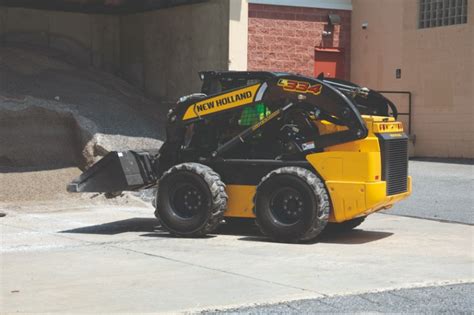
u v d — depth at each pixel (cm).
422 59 2227
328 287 872
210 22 2173
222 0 2128
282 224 1180
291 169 1169
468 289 866
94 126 1869
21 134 1836
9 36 2488
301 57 2275
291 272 955
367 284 888
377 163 1161
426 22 2220
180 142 1296
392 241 1207
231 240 1212
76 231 1302
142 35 2505
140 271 964
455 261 1035
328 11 2336
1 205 1599
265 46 2191
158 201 1249
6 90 1988
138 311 769
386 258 1056
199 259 1045
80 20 2614
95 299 819
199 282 899
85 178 1306
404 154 1245
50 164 1828
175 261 1030
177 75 2322
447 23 2161
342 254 1088
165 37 2380
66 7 2534
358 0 2381
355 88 1280
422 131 2231
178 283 895
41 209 1570
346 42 2391
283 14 2225
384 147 1172
